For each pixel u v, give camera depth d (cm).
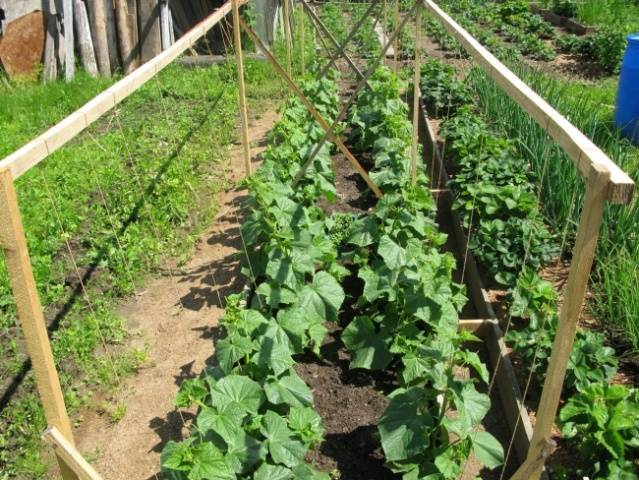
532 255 455
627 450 302
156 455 343
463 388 287
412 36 1207
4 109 775
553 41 1248
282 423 297
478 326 420
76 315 445
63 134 268
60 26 912
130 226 536
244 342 319
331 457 331
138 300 468
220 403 288
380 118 677
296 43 1038
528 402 361
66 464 263
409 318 383
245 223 431
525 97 261
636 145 736
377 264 419
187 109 800
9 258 233
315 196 535
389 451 289
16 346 411
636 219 460
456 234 542
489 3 1518
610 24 1255
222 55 1023
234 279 487
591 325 422
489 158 562
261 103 842
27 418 362
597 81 974
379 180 561
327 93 728
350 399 369
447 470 279
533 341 369
